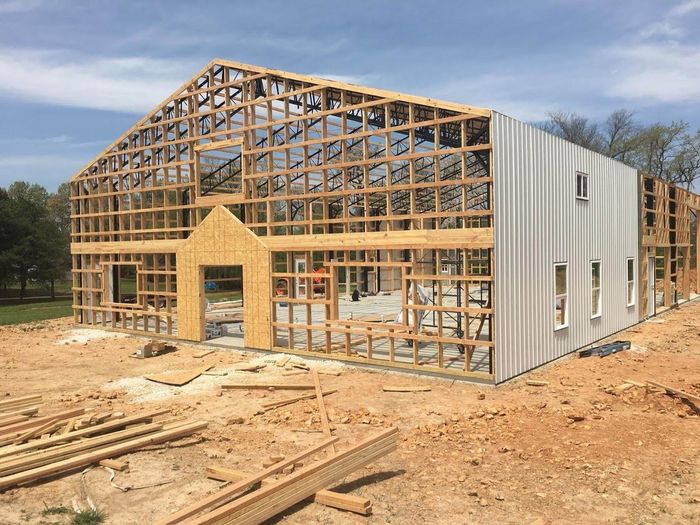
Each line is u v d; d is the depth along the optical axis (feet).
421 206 87.10
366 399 31.24
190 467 21.71
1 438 23.86
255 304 46.37
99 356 47.14
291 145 44.27
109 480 20.44
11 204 124.47
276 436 25.43
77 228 63.93
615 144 156.15
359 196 66.80
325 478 18.44
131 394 33.94
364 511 17.15
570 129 161.68
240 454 23.15
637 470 20.39
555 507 17.65
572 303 43.70
